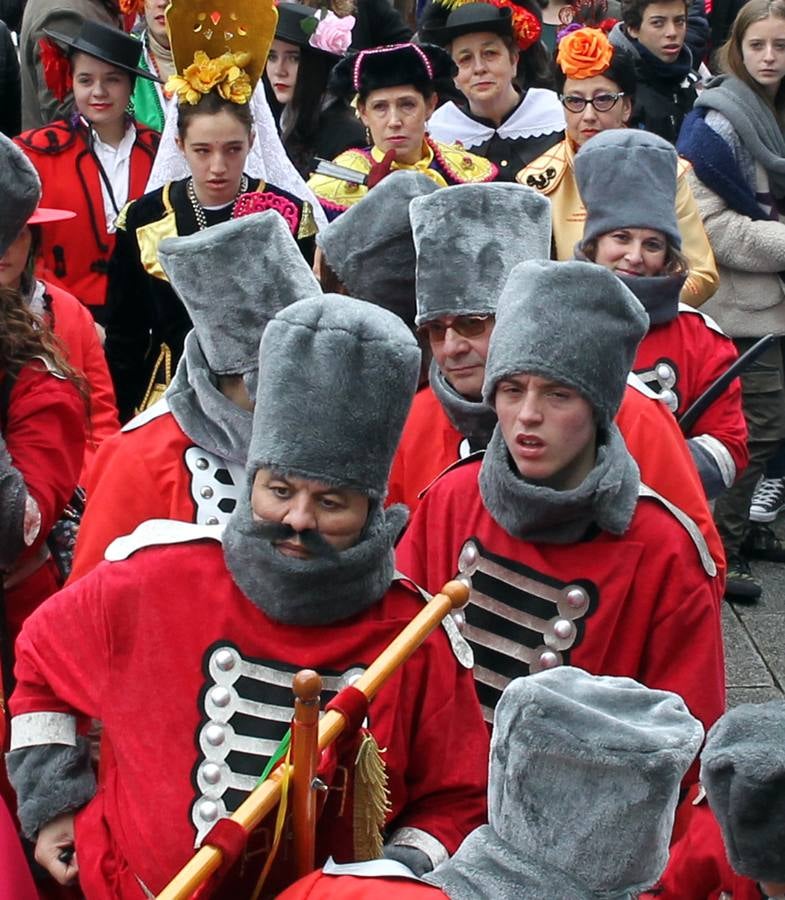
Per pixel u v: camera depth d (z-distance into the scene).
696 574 9.98
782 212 19.55
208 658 8.43
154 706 8.42
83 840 8.60
